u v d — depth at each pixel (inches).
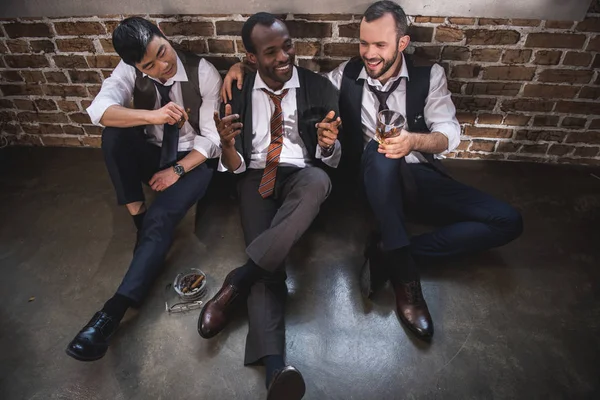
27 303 70.6
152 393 59.8
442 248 71.1
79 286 73.0
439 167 73.1
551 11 71.3
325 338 65.6
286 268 75.0
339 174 84.4
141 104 73.6
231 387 60.2
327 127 64.5
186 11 76.8
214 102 74.6
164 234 69.1
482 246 70.6
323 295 71.1
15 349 64.6
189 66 71.9
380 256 69.8
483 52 77.9
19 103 94.6
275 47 61.4
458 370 61.7
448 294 70.9
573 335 65.3
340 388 60.1
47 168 96.2
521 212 83.6
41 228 83.0
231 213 85.1
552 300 69.8
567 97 82.2
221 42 80.7
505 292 71.1
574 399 58.3
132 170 71.7
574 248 77.5
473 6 71.9
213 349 64.3
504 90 82.7
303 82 70.3
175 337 65.7
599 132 86.7
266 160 72.3
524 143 90.9
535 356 62.9
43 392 60.0
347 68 72.4
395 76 69.9
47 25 81.4
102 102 67.3
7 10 79.0
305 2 73.8
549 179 90.3
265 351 58.2
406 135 62.8
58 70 88.4
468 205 69.9
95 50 84.6
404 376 61.3
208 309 64.1
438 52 78.9
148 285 66.5
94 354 59.2
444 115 70.1
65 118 97.0
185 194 71.6
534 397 58.7
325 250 78.0
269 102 70.3
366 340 65.3
